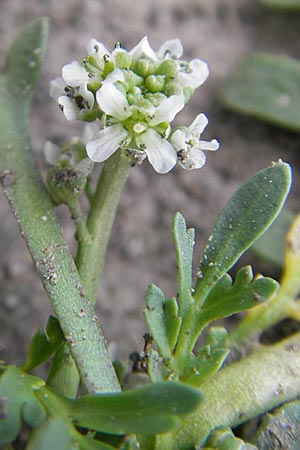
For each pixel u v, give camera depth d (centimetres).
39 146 6
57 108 6
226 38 6
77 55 6
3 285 5
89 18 6
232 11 6
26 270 5
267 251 5
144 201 5
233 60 6
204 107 6
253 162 6
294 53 6
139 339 5
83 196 5
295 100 6
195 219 5
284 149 6
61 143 6
